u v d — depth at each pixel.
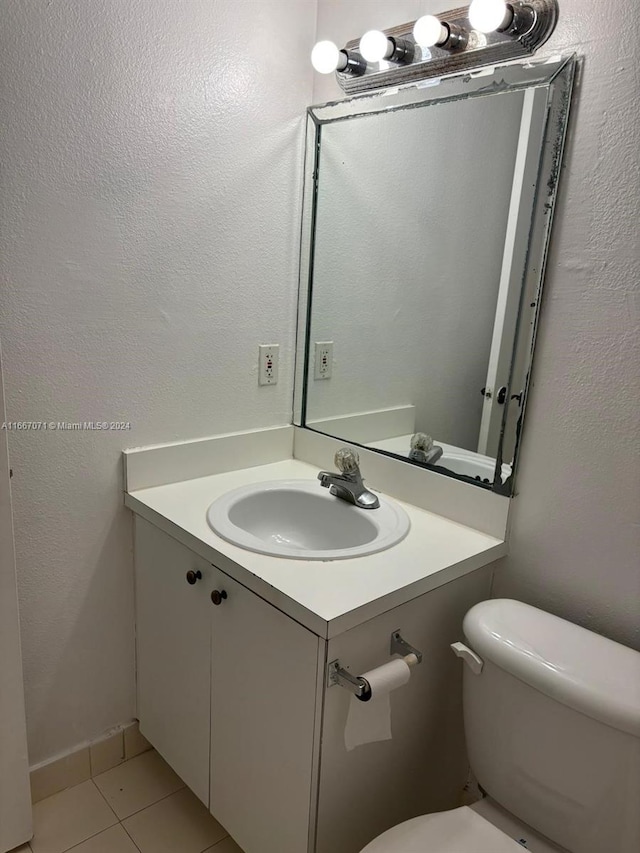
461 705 1.42
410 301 1.49
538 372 1.26
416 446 1.52
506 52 1.23
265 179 1.61
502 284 1.29
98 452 1.47
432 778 1.41
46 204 1.27
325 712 1.09
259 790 1.26
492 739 1.15
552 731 1.05
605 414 1.17
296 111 1.63
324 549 1.51
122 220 1.38
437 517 1.47
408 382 1.52
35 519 1.41
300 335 1.79
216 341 1.62
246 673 1.24
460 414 1.42
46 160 1.25
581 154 1.14
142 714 1.68
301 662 1.10
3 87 1.18
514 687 1.09
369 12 1.48
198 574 1.33
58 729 1.57
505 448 1.33
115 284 1.41
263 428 1.79
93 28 1.26
